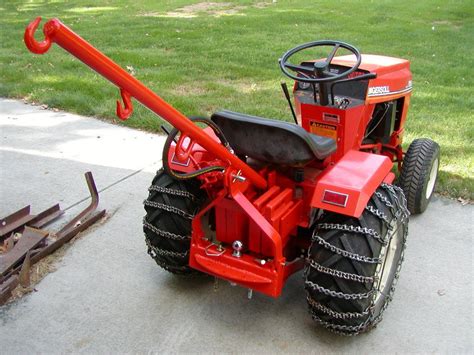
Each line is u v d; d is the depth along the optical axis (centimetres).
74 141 554
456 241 363
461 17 1349
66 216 401
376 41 1039
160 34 1118
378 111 380
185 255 295
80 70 834
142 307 299
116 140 558
